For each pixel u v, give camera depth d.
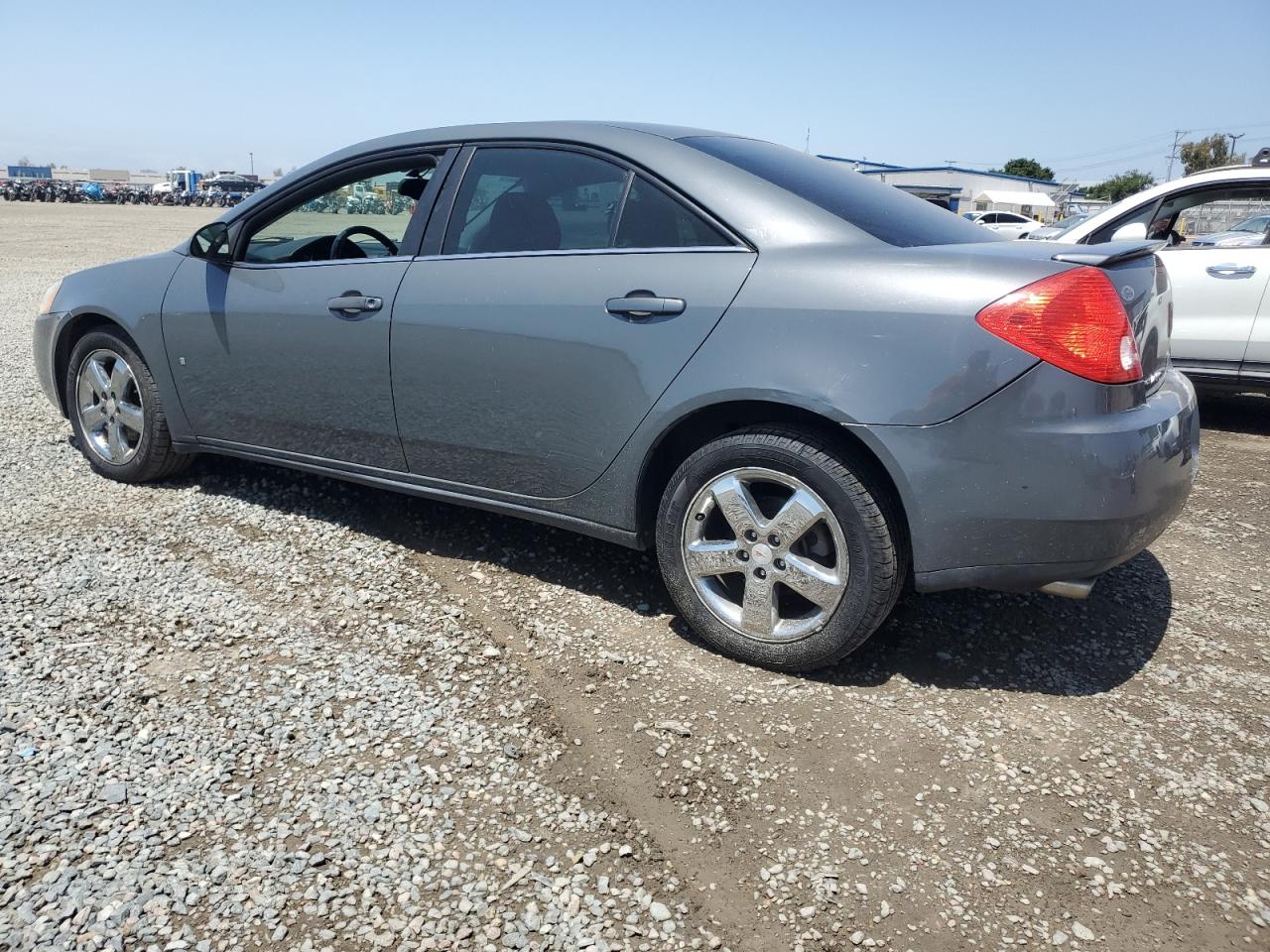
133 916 1.81
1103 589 3.46
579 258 2.96
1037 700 2.70
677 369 2.73
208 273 3.81
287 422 3.68
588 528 3.10
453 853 2.03
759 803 2.23
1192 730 2.57
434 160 3.39
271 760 2.31
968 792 2.28
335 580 3.32
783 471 2.65
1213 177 5.90
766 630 2.77
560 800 2.21
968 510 2.46
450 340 3.15
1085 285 2.38
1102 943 1.85
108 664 2.70
